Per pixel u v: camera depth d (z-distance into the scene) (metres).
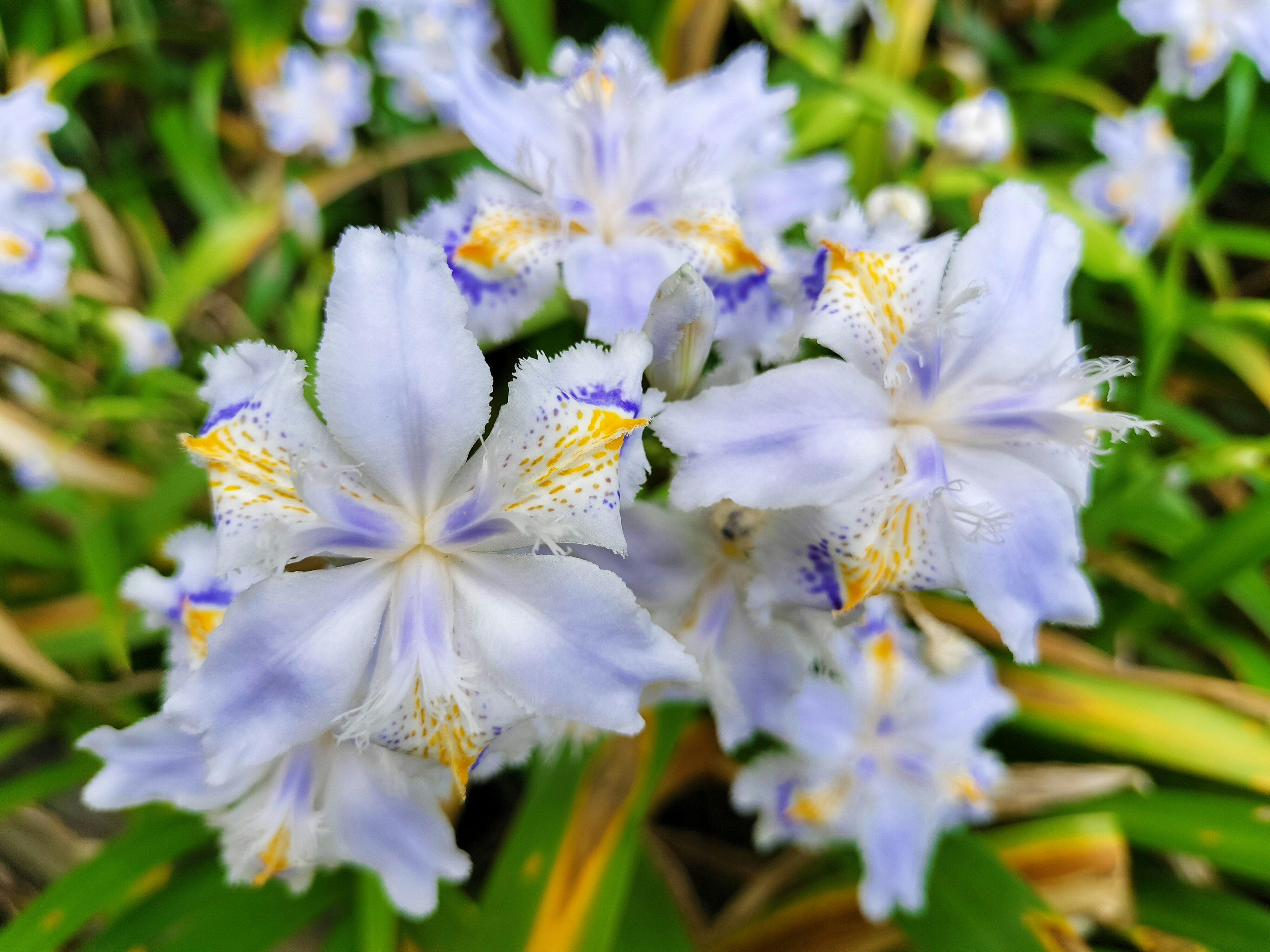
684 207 0.12
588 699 0.08
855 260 0.09
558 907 0.12
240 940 0.12
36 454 0.16
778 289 0.11
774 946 0.14
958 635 0.14
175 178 0.22
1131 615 0.17
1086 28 0.22
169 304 0.18
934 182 0.18
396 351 0.08
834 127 0.19
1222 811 0.14
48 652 0.15
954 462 0.10
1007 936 0.13
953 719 0.14
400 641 0.09
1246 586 0.17
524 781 0.16
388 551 0.09
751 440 0.09
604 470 0.08
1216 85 0.23
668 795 0.16
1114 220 0.20
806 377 0.09
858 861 0.15
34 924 0.11
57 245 0.16
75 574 0.17
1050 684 0.15
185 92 0.22
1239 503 0.21
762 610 0.10
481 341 0.11
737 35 0.24
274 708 0.08
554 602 0.08
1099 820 0.14
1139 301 0.18
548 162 0.11
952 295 0.10
